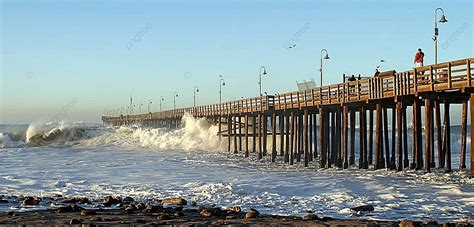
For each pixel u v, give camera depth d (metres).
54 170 29.61
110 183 23.17
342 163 30.92
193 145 51.34
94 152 45.59
